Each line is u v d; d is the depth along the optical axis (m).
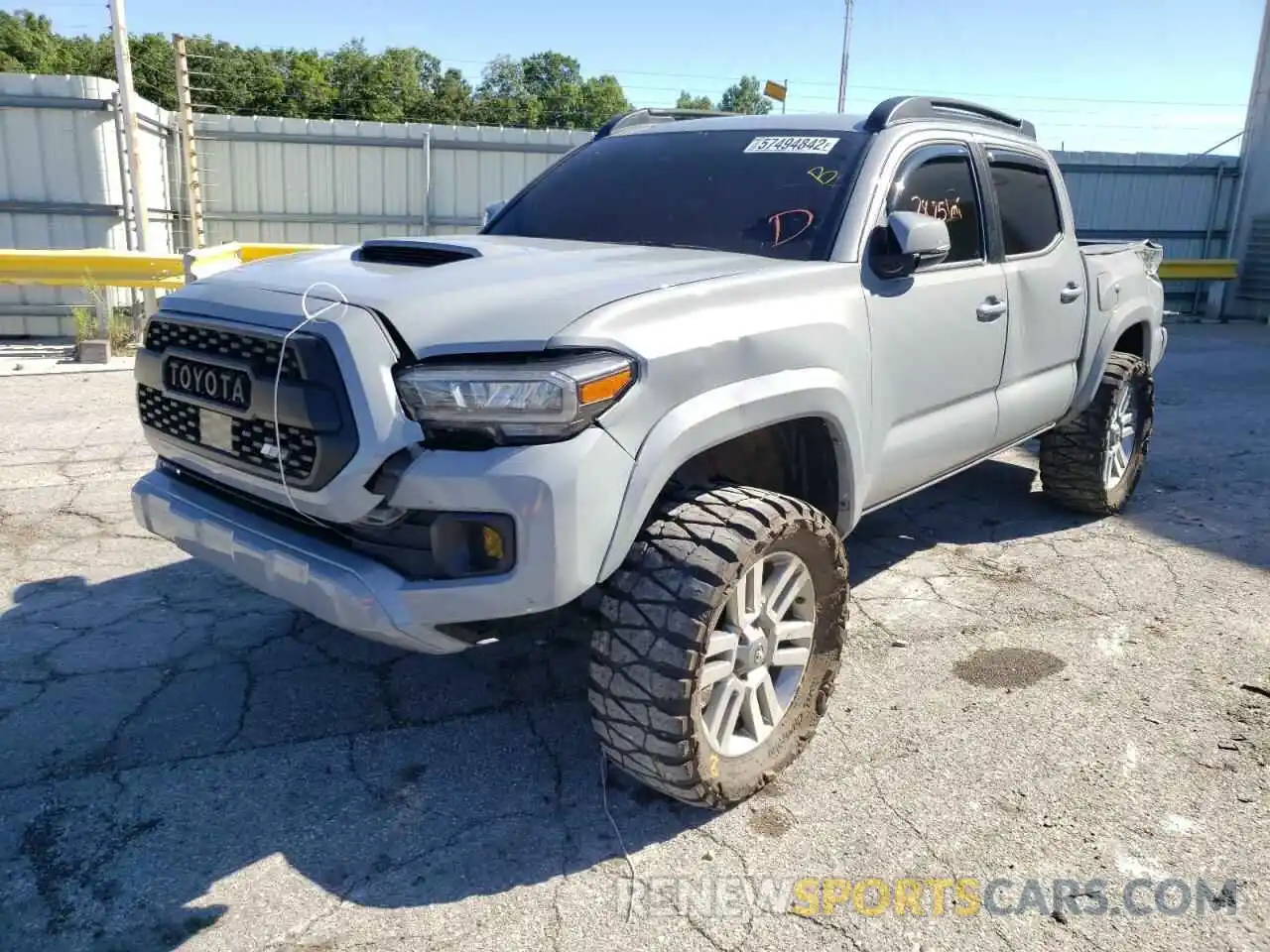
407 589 2.48
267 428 2.65
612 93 96.50
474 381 2.41
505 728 3.41
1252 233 15.83
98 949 2.40
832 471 3.36
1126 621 4.30
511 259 3.13
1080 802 3.01
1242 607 4.45
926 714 3.52
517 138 13.73
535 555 2.42
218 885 2.63
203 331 2.82
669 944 2.44
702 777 2.74
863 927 2.50
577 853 2.78
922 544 5.22
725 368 2.79
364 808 2.96
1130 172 15.98
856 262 3.41
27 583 4.48
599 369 2.46
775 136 4.02
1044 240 4.70
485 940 2.45
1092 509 5.55
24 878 2.63
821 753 3.27
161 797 2.98
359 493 2.47
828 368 3.15
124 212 11.16
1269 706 3.59
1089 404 5.21
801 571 2.99
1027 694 3.66
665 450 2.60
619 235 3.87
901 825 2.91
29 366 9.38
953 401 4.03
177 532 3.01
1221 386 10.05
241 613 4.24
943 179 3.99
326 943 2.43
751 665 2.88
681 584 2.60
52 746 3.24
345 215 13.46
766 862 2.75
